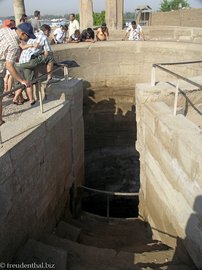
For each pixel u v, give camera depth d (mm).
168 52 11062
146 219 7109
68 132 6961
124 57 11578
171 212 5465
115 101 12055
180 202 5047
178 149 4883
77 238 6336
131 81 11922
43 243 5035
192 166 4480
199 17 19656
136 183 12930
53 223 6555
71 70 10961
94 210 10992
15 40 4914
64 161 6941
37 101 6625
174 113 5586
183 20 19984
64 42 12000
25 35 5539
